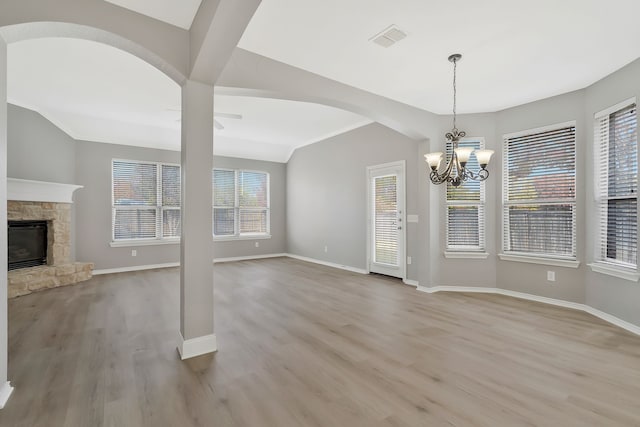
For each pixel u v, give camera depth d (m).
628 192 3.13
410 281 4.93
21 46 2.95
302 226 7.39
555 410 1.81
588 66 3.12
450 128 4.55
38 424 1.69
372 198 5.65
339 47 2.76
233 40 1.97
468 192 4.55
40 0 1.87
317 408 1.83
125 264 5.97
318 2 2.17
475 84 3.54
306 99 3.32
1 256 1.89
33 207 4.58
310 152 7.11
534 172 4.09
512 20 2.38
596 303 3.48
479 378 2.17
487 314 3.51
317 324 3.19
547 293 3.96
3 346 1.91
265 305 3.82
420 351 2.58
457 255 4.51
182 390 2.01
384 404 1.87
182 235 2.52
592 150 3.52
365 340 2.80
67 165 5.33
